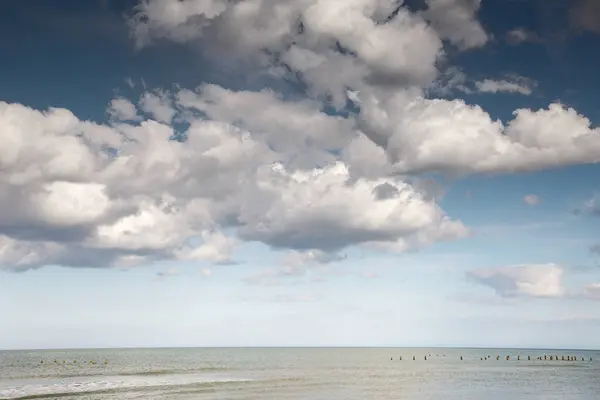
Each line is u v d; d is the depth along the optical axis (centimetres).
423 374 10606
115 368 12488
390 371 11756
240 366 13900
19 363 15650
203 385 7494
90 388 7000
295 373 10638
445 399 6009
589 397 6269
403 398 6072
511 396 6338
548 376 9988
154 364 15000
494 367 13800
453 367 13938
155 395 6178
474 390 7088
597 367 13700
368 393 6600
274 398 5938
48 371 11088
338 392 6669
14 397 5966
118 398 5875
